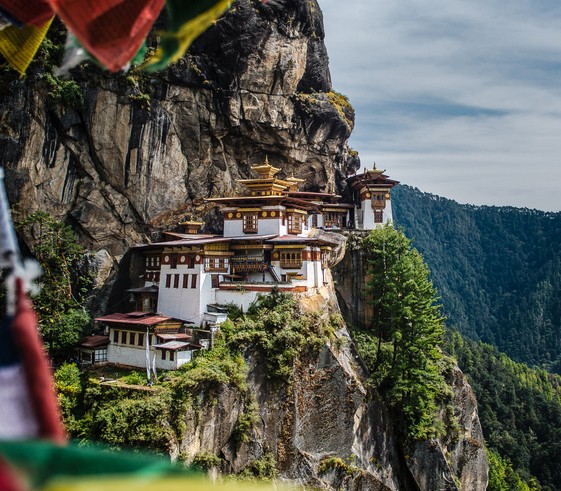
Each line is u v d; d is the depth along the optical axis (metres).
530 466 111.44
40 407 3.63
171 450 39.03
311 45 84.88
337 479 50.06
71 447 2.95
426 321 59.03
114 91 62.78
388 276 64.56
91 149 62.59
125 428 39.19
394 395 57.31
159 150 66.88
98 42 5.23
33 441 2.94
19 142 57.28
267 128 76.25
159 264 63.75
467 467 65.19
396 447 58.28
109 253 64.44
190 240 59.47
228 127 72.88
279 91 76.06
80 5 5.11
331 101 85.25
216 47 70.00
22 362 3.77
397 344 60.16
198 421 42.09
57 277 56.78
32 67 57.94
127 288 65.19
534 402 131.12
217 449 43.62
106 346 53.47
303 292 55.62
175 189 69.06
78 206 62.47
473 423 69.00
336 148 85.81
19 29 6.78
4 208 4.38
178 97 68.25
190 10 4.88
